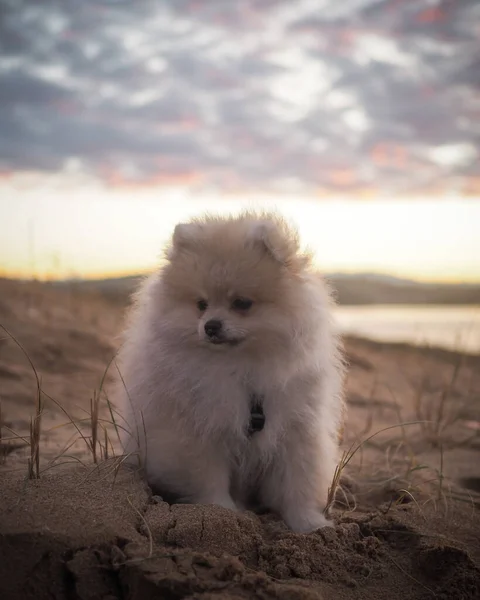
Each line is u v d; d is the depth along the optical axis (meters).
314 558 0.42
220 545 0.41
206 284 0.47
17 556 0.36
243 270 0.47
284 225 0.52
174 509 0.43
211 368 0.46
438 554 0.42
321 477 0.48
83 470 0.49
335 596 0.39
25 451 0.58
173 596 0.35
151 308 0.49
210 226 0.51
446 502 0.53
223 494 0.47
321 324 0.48
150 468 0.48
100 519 0.40
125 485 0.45
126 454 0.50
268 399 0.47
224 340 0.45
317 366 0.47
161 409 0.47
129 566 0.36
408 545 0.45
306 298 0.48
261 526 0.45
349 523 0.47
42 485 0.45
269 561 0.41
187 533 0.41
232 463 0.49
